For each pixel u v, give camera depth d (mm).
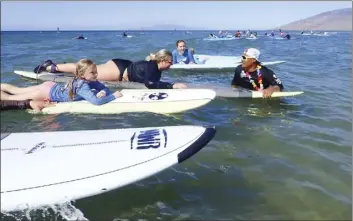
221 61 9828
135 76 6164
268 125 4637
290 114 5148
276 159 3590
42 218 2682
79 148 3271
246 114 5125
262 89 6062
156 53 6199
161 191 3014
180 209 2770
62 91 5184
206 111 5277
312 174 3283
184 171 3334
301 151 3795
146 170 3016
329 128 4547
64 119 4848
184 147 3219
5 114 4949
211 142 4016
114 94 5371
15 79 7672
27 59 12766
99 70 6301
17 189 2807
